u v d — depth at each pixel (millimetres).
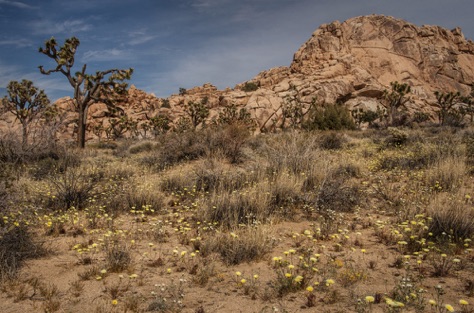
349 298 3176
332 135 17312
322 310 2973
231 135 13320
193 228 5777
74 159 13430
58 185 7867
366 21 110875
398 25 110438
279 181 7504
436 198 6211
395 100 51906
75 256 4492
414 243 4500
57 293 3418
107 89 26484
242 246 4410
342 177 8344
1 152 11484
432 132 23859
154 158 13469
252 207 6270
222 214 6055
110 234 4957
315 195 6945
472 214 5418
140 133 70312
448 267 3734
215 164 10680
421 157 10789
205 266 4113
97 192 8008
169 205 7559
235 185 8312
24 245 4527
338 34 103875
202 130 14445
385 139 17516
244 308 3092
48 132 13367
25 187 8148
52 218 5863
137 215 6672
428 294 3205
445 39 121438
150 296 3359
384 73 100000
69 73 25484
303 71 93688
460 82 109312
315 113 34875
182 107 91562
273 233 5199
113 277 3828
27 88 23438
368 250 4504
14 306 3146
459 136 16516
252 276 3807
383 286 3412
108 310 3078
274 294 3338
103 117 80438
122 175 10836
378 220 5613
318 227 5449
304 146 10641
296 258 4316
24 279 3746
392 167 10633
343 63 92062
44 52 24734
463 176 8078
